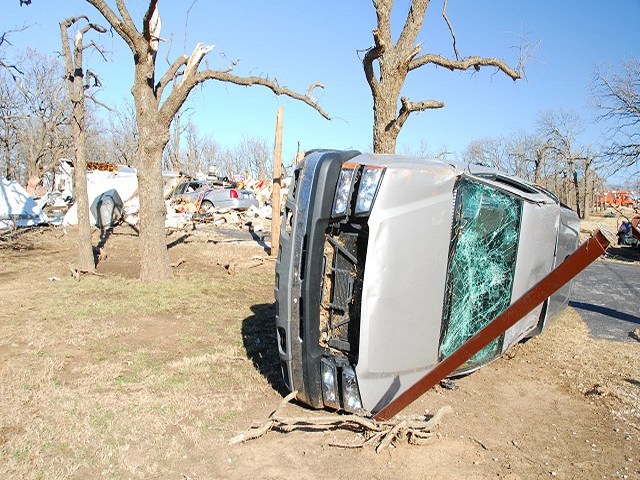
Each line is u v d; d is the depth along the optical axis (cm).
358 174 418
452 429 421
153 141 968
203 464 360
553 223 592
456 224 443
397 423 390
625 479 353
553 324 761
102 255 1269
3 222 1948
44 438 383
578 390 512
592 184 5072
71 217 2023
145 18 906
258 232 1980
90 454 365
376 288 399
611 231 278
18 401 445
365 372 400
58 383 490
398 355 412
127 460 359
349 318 425
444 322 441
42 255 1316
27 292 876
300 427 411
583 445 400
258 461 366
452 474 353
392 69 930
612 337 707
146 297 857
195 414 436
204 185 2917
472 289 474
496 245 500
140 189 991
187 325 711
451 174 437
